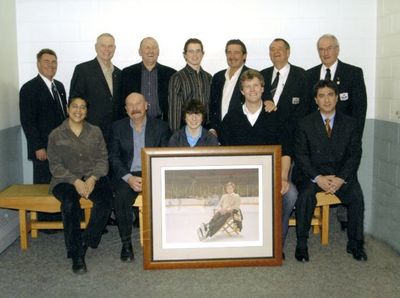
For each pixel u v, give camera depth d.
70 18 5.07
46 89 4.71
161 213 3.68
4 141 4.65
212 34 5.11
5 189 4.55
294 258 4.02
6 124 4.72
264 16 5.10
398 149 4.35
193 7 5.09
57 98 4.79
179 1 5.07
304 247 4.00
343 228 4.78
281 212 3.74
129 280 3.64
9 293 3.44
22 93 4.64
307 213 4.00
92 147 4.14
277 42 4.52
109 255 4.16
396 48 4.49
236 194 3.71
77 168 4.12
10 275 3.76
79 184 3.99
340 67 4.57
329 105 4.06
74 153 4.09
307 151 4.16
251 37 5.12
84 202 4.20
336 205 4.93
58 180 4.08
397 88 4.45
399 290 3.43
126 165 4.23
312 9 5.09
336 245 4.36
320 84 4.07
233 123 4.02
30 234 4.76
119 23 5.09
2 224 4.38
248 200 3.71
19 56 5.09
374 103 5.02
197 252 3.69
